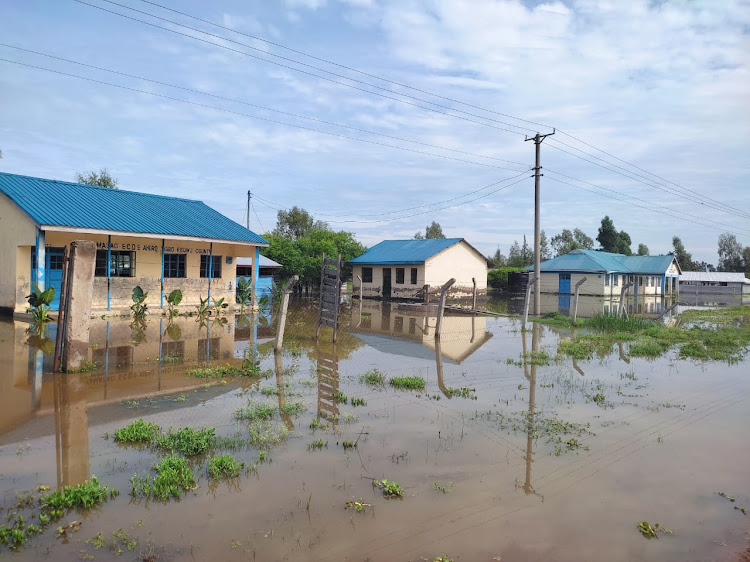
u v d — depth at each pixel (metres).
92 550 3.73
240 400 7.57
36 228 15.10
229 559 3.66
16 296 15.85
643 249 75.38
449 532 4.12
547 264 42.47
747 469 5.54
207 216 21.62
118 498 4.51
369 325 18.03
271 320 18.16
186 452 5.48
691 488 5.05
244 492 4.68
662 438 6.48
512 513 4.46
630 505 4.68
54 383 8.19
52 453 5.43
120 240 18.19
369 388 8.62
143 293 17.20
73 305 8.88
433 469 5.31
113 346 11.62
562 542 4.03
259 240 21.17
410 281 31.59
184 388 8.15
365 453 5.69
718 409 7.86
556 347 13.76
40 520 4.07
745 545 4.07
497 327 18.17
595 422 7.09
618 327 17.98
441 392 8.54
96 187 19.70
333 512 4.36
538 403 8.01
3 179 16.95
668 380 9.90
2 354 10.30
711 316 26.44
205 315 18.70
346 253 36.66
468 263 33.34
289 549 3.81
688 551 3.97
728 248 83.38
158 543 3.84
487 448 5.96
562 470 5.39
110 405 7.13
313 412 7.12
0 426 6.22
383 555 3.77
